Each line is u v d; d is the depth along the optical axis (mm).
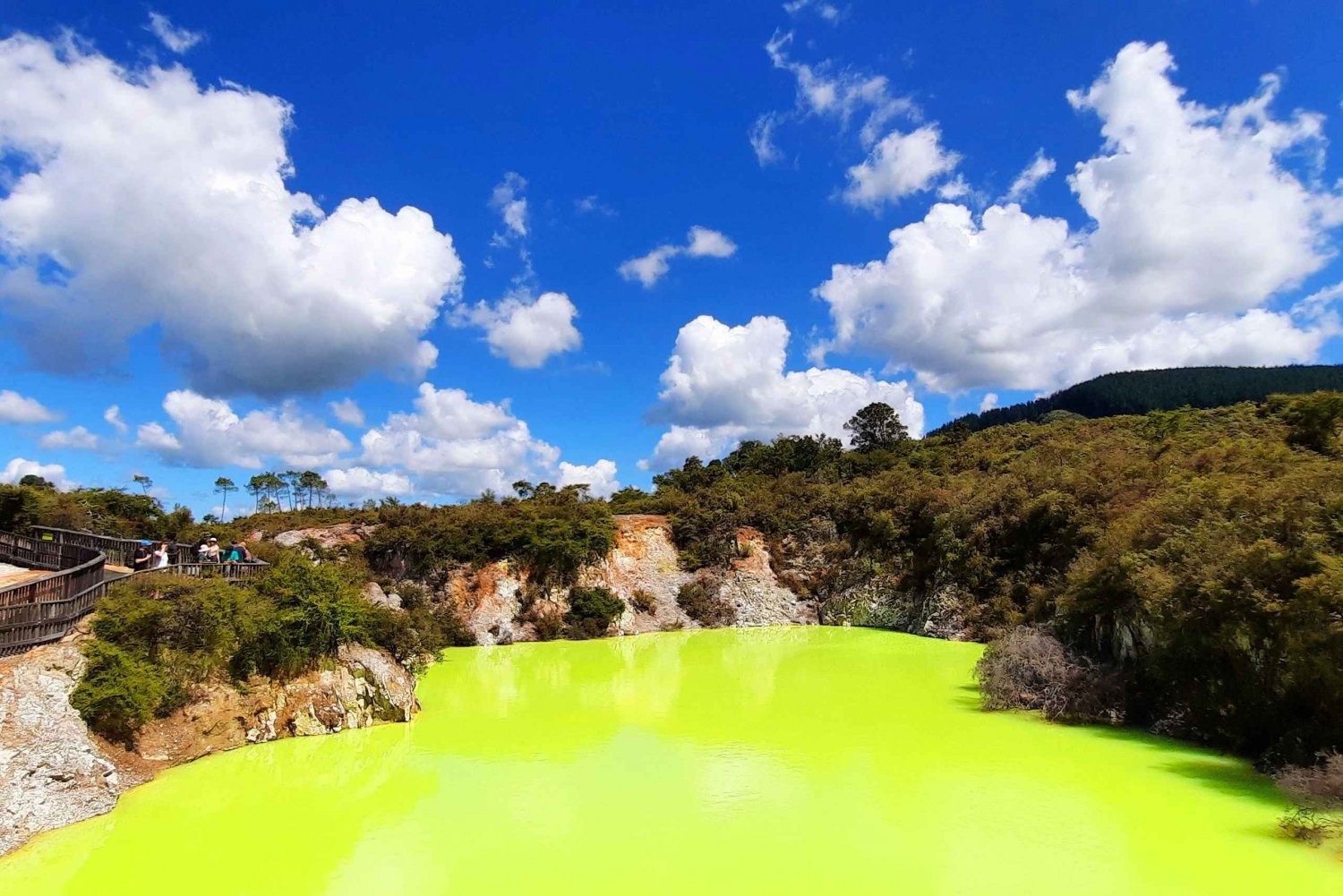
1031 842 12664
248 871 12031
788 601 45750
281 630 20031
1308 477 18812
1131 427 50500
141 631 17484
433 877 11734
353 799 15250
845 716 21906
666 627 43000
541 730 20750
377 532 43906
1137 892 10852
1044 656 22312
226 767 17156
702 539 48000
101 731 15961
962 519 40125
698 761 17609
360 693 21000
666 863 12109
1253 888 10891
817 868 11805
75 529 39375
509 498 58094
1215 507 20719
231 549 29234
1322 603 15086
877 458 60969
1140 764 16953
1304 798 13797
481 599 40562
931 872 11602
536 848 12828
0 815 12742
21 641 15516
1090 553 28266
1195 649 18531
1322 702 15344
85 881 11664
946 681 27125
